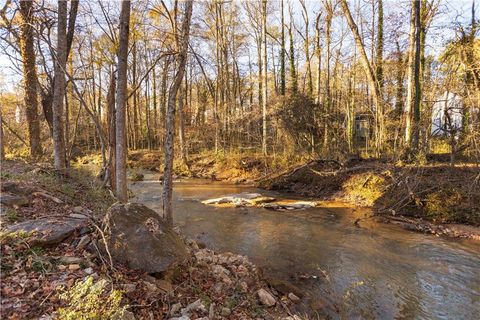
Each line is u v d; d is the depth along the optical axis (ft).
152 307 12.32
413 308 16.87
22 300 10.37
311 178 49.80
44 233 14.26
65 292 10.03
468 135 35.06
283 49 79.30
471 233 28.27
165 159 23.21
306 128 56.49
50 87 35.86
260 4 72.49
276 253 24.54
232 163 65.21
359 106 65.51
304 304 16.99
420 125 43.34
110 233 14.62
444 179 35.27
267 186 52.80
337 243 26.76
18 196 17.89
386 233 29.35
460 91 39.17
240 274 18.52
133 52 75.82
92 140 120.78
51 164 34.35
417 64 44.04
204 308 13.25
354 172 45.32
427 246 25.94
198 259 18.37
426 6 51.06
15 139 56.90
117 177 23.81
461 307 17.01
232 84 99.25
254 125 75.15
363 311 16.52
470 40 37.96
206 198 44.98
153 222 15.61
